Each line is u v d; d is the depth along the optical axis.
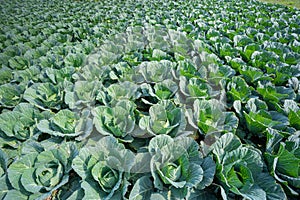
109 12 8.24
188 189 2.12
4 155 2.44
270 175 2.32
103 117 2.87
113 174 2.21
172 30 5.61
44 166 2.24
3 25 7.18
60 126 2.77
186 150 2.46
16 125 2.81
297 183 2.22
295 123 2.89
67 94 3.35
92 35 5.70
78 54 4.38
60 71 3.92
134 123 2.86
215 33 5.66
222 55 4.70
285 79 3.76
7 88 3.49
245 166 2.12
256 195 2.09
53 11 9.06
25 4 10.88
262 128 2.80
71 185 2.40
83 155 2.32
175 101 3.33
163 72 3.87
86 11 8.72
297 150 2.44
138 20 6.97
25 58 4.50
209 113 2.96
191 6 8.84
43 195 2.11
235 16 7.36
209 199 2.23
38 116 3.01
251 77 3.82
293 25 6.37
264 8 8.62
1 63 4.59
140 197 2.16
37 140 2.92
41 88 3.40
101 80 3.94
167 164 2.21
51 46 5.23
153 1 10.03
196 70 4.04
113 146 2.48
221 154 2.41
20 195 2.16
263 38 5.47
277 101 3.30
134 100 3.45
